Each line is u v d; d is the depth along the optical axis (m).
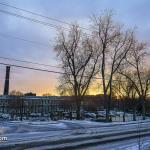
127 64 73.25
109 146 19.25
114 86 85.00
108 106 65.94
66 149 17.12
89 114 88.12
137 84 84.75
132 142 21.75
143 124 46.69
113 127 38.62
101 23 65.81
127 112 120.88
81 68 67.94
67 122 43.94
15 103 117.75
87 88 68.50
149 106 107.44
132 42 69.88
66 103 117.38
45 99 141.00
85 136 24.81
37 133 25.91
